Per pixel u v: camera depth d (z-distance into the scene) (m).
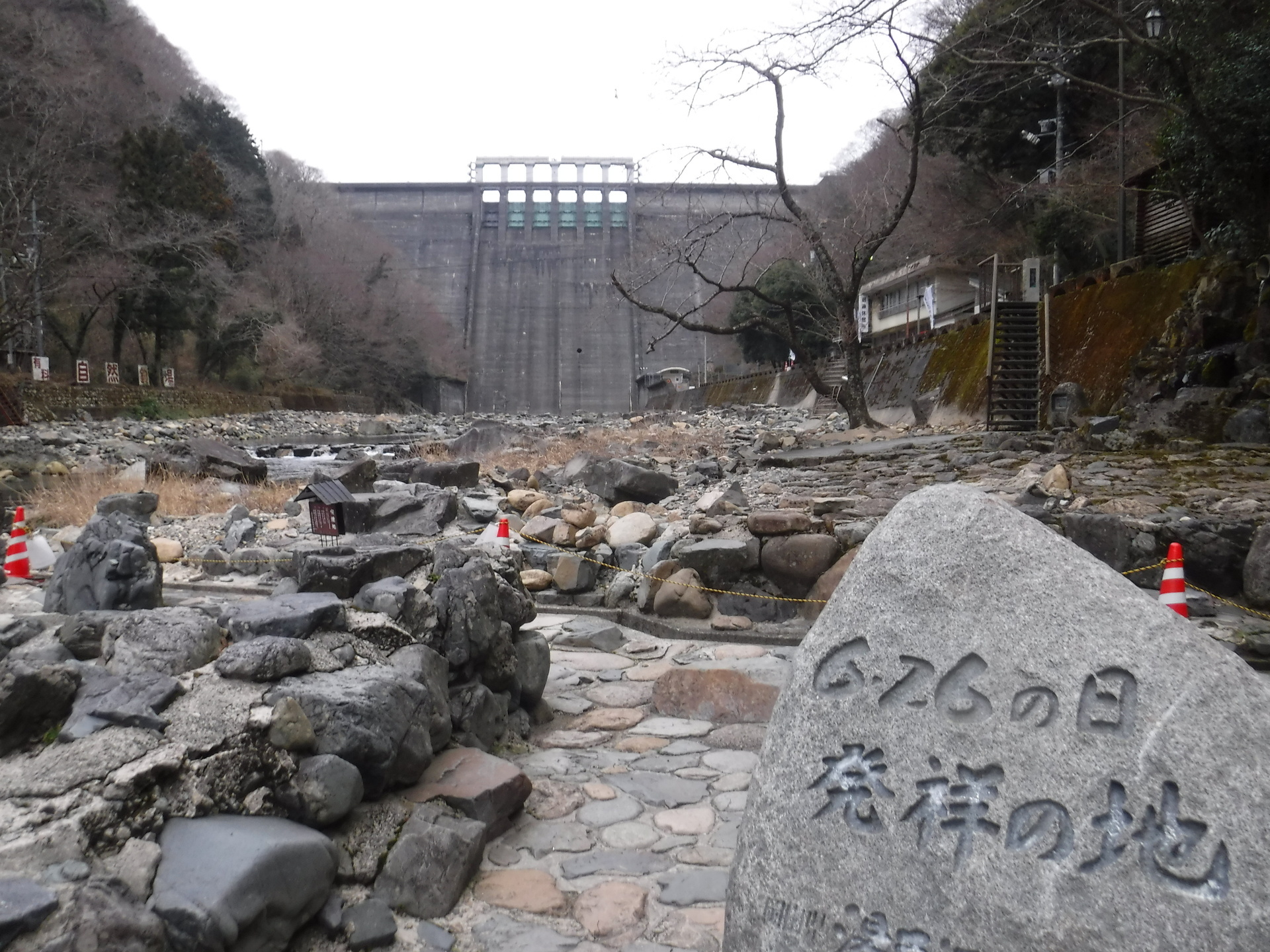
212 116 69.44
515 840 4.33
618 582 9.09
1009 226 37.53
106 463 18.84
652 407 78.75
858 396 24.16
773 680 6.12
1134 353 18.89
